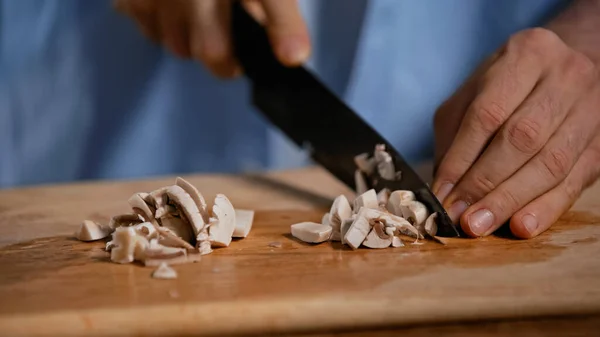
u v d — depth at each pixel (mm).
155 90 862
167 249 454
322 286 423
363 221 474
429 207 494
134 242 453
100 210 572
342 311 407
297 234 493
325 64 852
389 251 470
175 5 688
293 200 589
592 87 510
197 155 901
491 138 491
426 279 429
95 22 823
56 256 471
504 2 745
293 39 608
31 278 439
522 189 480
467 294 412
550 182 485
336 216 493
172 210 478
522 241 478
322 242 488
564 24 591
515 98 493
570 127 494
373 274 437
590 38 568
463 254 461
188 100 876
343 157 581
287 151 894
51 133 852
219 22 666
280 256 465
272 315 406
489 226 479
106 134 868
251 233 508
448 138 524
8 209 575
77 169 868
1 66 822
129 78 851
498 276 431
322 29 837
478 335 405
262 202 585
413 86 774
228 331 406
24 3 808
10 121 842
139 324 402
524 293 413
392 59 767
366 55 767
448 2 750
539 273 434
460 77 771
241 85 872
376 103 778
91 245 490
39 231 521
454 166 493
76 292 421
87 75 840
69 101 845
